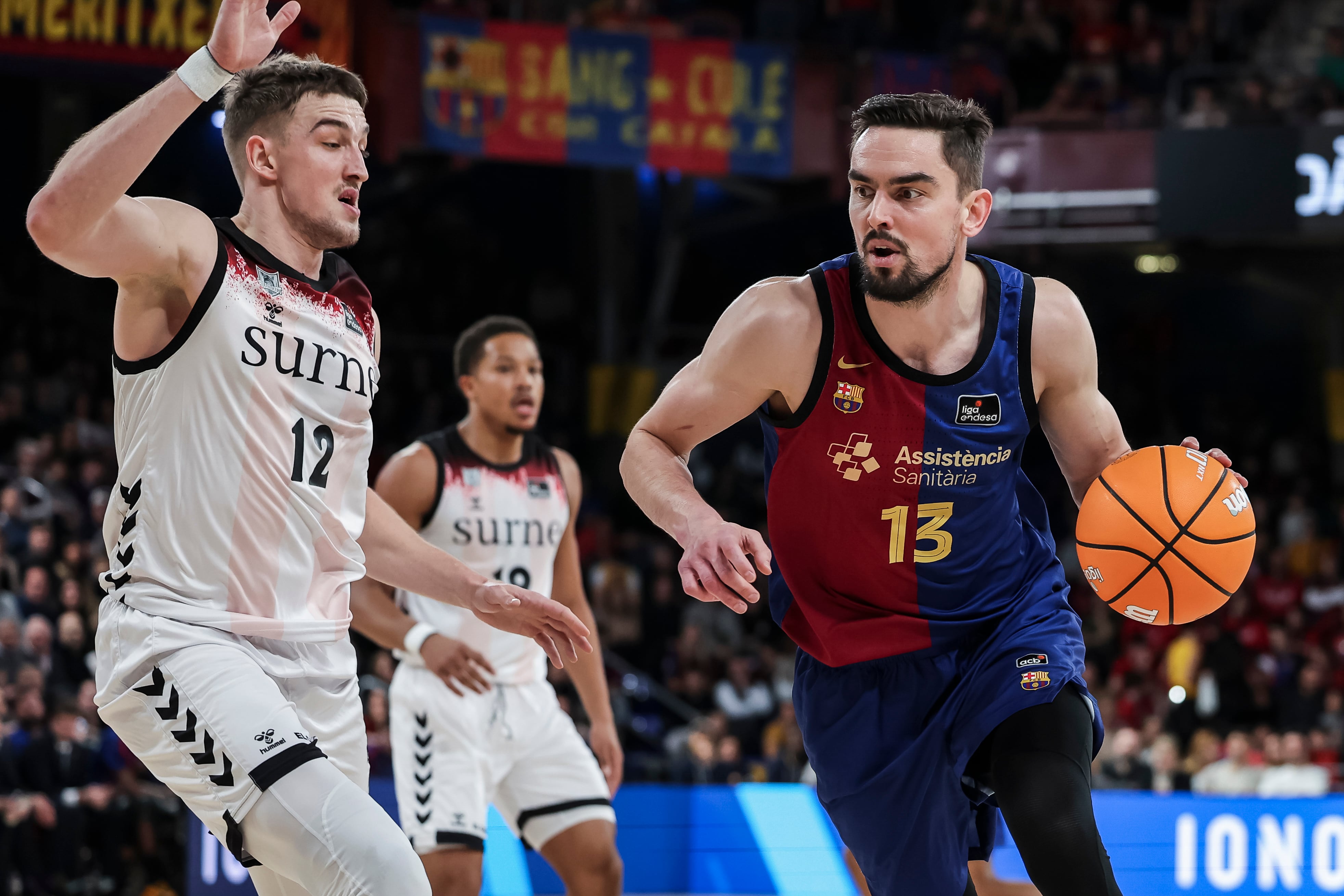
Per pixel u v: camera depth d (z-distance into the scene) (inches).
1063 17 1822.1
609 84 1396.4
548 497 543.2
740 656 1403.8
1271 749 1091.3
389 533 353.4
